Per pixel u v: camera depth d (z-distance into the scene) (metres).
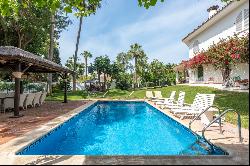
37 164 5.29
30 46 34.75
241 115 11.30
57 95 31.19
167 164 5.00
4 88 22.22
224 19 24.34
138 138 9.71
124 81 48.28
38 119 11.87
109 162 5.19
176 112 11.30
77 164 5.17
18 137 7.91
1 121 11.34
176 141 9.11
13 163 5.41
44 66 15.16
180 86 31.67
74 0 6.79
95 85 47.75
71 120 12.67
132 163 5.09
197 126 9.41
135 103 23.94
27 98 16.11
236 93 17.80
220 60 21.73
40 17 30.58
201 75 31.45
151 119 14.86
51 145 9.08
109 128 12.08
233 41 20.22
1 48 12.66
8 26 30.14
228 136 7.63
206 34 28.56
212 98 10.92
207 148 7.15
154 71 57.50
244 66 21.03
